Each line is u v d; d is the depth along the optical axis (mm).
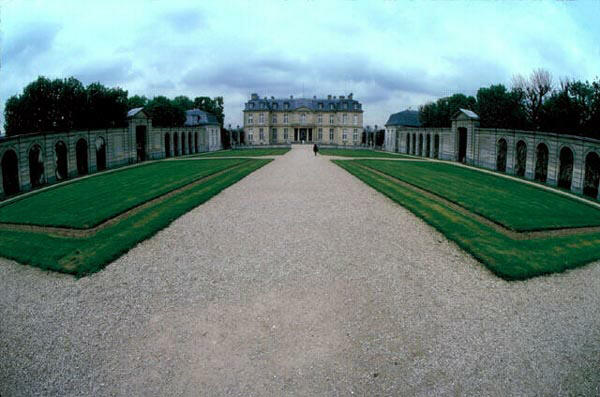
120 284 11281
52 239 15156
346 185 27641
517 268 12078
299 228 16484
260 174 33688
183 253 13656
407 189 25531
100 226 16734
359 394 6984
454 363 7766
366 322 9203
